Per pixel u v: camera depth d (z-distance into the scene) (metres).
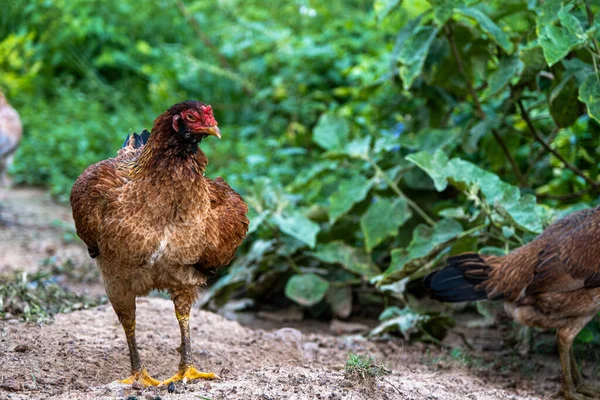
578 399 5.46
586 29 6.33
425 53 6.71
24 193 11.35
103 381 4.79
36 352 5.08
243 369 5.21
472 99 7.72
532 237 6.28
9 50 13.64
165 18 14.25
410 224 7.59
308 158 10.16
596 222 5.33
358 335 6.78
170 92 12.48
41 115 12.62
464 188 6.25
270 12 13.53
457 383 5.33
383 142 7.46
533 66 6.60
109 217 4.41
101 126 11.99
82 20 13.74
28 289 6.41
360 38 12.35
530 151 7.80
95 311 6.21
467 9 6.48
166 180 4.40
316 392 4.45
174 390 4.43
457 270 5.78
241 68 12.61
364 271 7.27
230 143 11.09
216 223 4.67
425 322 6.44
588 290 5.33
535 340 6.56
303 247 7.82
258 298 7.98
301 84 11.73
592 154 7.70
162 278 4.61
